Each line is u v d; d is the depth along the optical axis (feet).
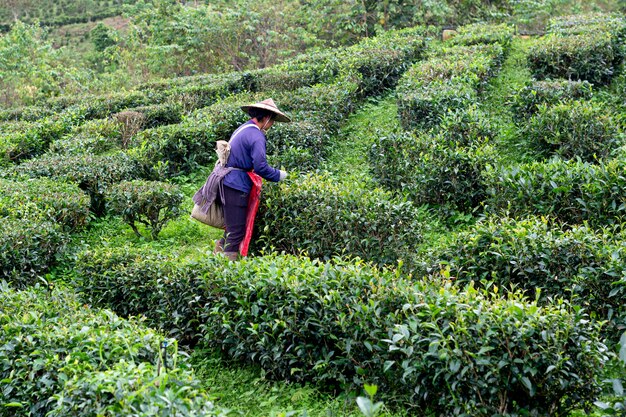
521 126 34.30
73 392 12.89
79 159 32.30
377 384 15.43
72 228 28.53
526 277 18.70
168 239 27.89
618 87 39.58
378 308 15.40
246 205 22.65
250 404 16.14
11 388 14.64
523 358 13.53
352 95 41.50
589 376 13.94
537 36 62.08
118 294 20.39
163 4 79.87
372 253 22.00
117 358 14.43
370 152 30.66
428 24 71.56
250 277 17.46
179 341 18.86
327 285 16.30
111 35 92.43
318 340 16.19
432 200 27.91
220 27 76.43
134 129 40.96
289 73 47.19
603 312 17.66
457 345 13.70
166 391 12.01
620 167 22.75
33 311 16.99
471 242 19.71
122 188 27.96
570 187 23.04
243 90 51.01
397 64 47.09
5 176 32.63
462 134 29.40
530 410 14.02
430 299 15.10
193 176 35.24
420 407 14.89
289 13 79.41
